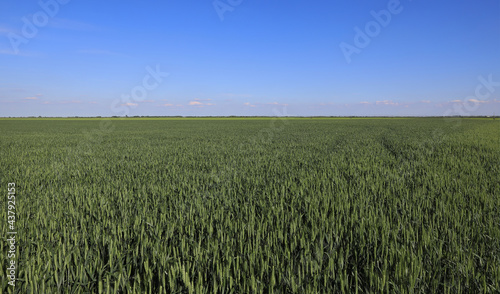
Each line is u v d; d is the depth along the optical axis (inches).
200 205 231.5
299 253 155.0
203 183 331.9
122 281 131.5
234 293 125.7
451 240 165.5
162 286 126.6
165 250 151.3
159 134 1371.8
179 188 294.7
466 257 149.4
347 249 153.7
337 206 229.5
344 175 374.6
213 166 455.5
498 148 642.2
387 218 199.2
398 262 143.0
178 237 176.2
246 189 292.7
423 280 129.6
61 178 363.9
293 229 183.8
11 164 477.7
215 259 147.0
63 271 130.6
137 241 165.6
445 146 708.7
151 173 387.2
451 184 307.1
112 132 1540.4
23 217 208.5
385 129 1656.0
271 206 230.5
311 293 120.0
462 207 225.0
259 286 126.6
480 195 258.8
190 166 457.7
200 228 193.6
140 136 1237.7
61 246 158.7
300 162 482.0
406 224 195.2
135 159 544.1
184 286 126.9
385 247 160.4
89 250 156.3
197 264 143.0
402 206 231.3
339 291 125.3
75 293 125.3
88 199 245.4
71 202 240.1
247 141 952.3
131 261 148.8
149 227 189.8
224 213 222.5
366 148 698.8
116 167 448.5
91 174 386.0
